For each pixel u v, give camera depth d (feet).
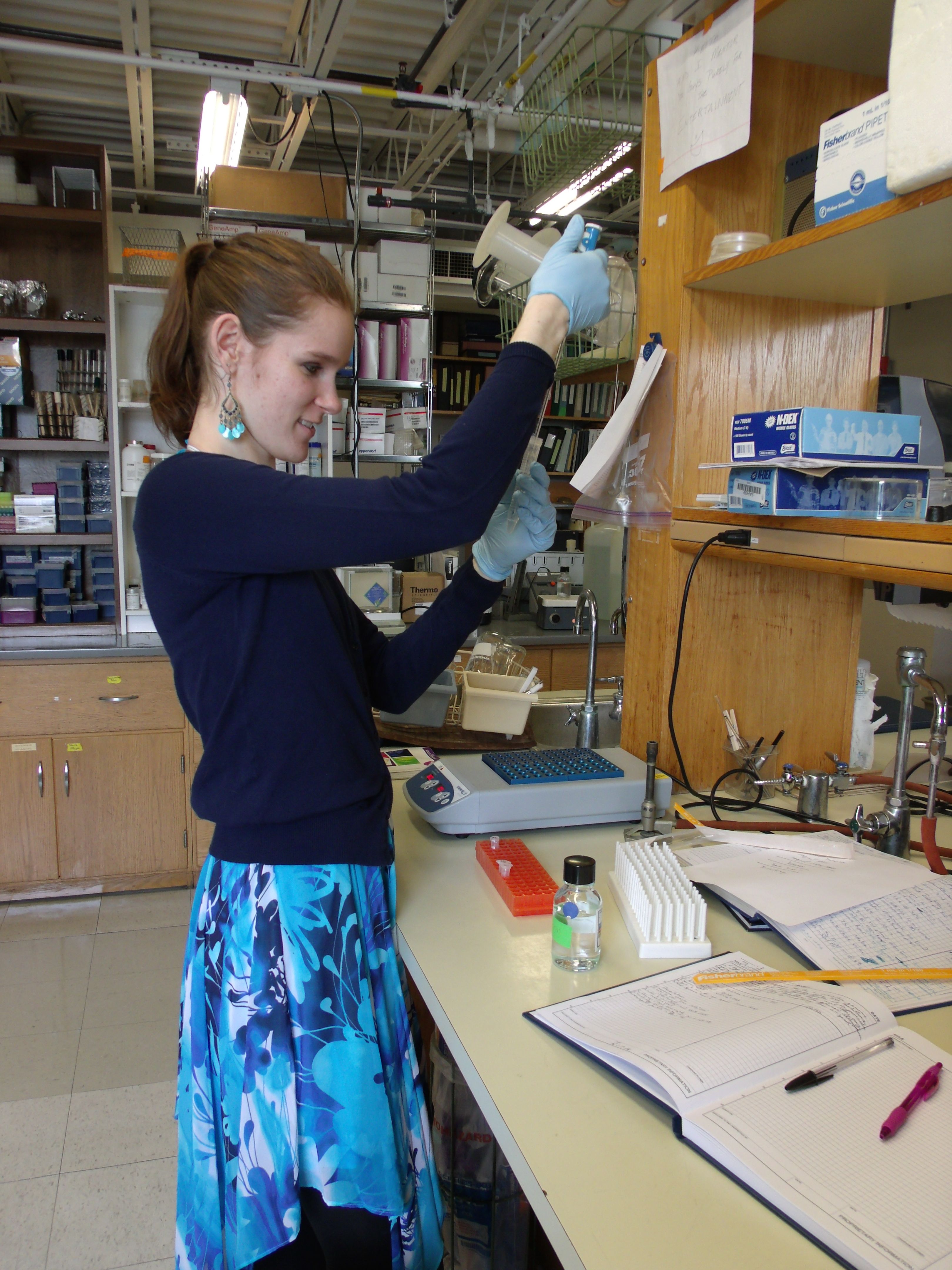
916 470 3.88
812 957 3.07
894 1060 2.44
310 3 9.36
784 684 5.19
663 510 4.84
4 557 10.72
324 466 11.30
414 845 4.24
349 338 2.90
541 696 7.59
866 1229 1.86
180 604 2.74
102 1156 6.04
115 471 10.57
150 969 8.55
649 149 4.92
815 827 4.35
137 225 15.53
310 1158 2.75
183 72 9.77
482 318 17.17
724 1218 1.98
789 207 4.63
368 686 3.59
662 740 4.99
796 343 4.92
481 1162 4.31
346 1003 2.80
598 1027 2.63
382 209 11.32
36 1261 5.18
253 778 2.78
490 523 3.62
